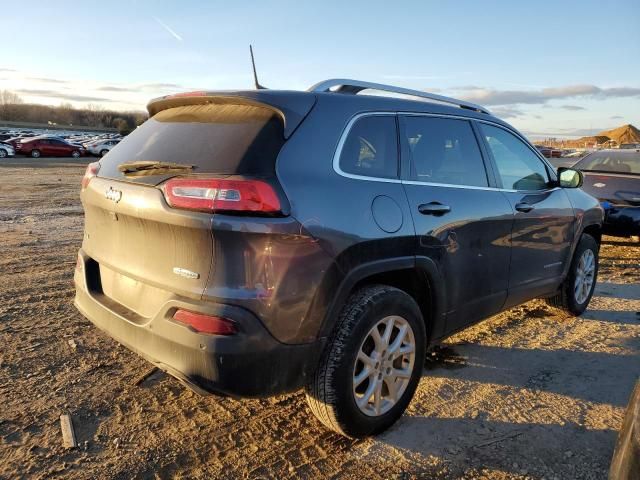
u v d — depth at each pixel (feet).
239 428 10.13
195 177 8.24
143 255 9.00
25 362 12.37
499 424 10.50
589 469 9.11
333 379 8.84
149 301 8.94
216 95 9.39
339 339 8.87
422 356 10.52
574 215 15.48
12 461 8.89
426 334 10.89
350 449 9.57
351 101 9.80
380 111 10.25
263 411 10.75
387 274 10.02
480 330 15.58
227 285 7.91
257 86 10.07
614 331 15.64
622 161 27.20
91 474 8.66
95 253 10.43
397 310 9.76
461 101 12.70
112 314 9.50
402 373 10.14
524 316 16.89
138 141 10.32
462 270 11.32
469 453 9.52
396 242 9.55
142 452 9.29
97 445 9.45
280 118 8.75
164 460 9.11
